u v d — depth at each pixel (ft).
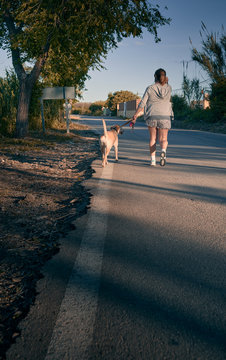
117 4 28.04
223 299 5.72
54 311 5.35
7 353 4.42
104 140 19.16
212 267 6.92
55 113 57.72
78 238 8.46
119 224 9.53
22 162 20.42
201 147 31.78
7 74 40.55
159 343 4.62
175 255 7.49
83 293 5.87
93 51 35.35
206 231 9.04
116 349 4.50
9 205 11.13
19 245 7.98
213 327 4.96
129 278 6.42
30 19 28.32
